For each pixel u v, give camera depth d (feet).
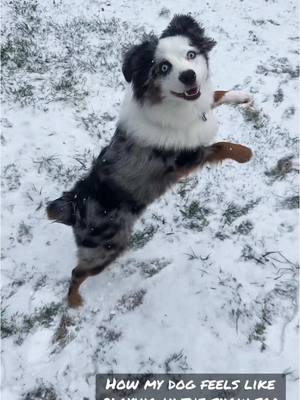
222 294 2.69
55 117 3.65
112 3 4.67
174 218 3.10
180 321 2.63
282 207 3.06
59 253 2.97
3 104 3.70
